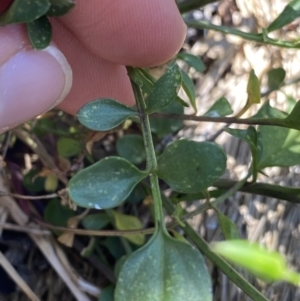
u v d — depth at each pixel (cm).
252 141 8
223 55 16
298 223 14
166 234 6
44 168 11
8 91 8
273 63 15
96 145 14
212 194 11
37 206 13
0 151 13
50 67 8
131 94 12
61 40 10
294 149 9
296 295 13
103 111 6
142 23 9
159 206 6
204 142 6
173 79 7
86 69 11
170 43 9
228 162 14
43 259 13
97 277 12
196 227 13
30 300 12
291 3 10
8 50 8
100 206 6
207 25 11
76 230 11
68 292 12
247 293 8
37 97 8
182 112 12
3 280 12
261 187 9
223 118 8
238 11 16
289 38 15
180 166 6
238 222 13
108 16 9
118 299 6
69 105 11
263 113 10
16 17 6
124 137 12
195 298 6
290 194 9
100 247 13
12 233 13
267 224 14
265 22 16
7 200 12
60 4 6
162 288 6
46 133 12
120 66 11
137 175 6
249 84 8
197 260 6
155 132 12
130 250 12
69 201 10
